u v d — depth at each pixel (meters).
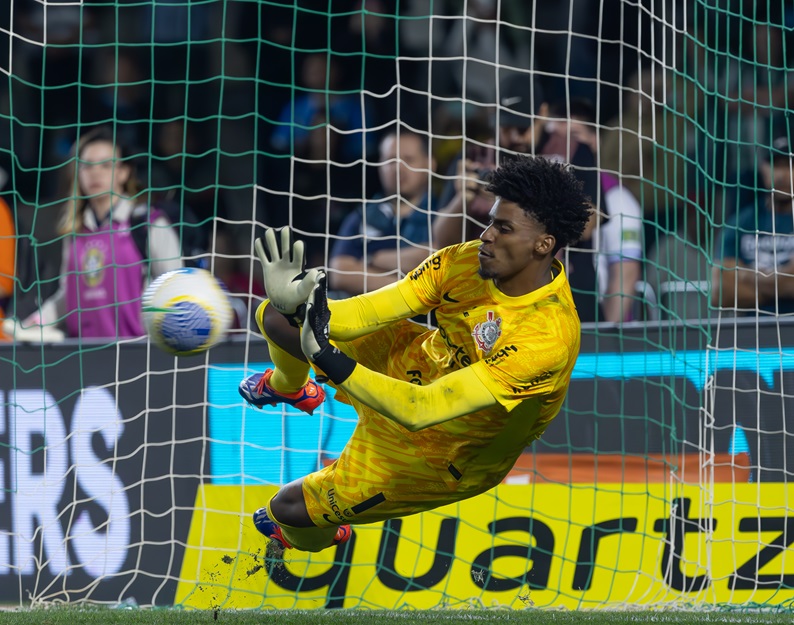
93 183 23.86
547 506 18.41
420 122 28.98
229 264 27.14
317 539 12.85
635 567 18.25
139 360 18.89
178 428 18.73
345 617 15.12
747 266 24.84
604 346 18.77
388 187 24.91
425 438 11.51
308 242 28.69
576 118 25.75
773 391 18.62
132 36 30.83
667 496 18.47
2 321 22.80
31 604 18.11
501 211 10.39
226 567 18.33
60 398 18.89
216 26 30.56
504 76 28.59
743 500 18.41
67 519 18.59
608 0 29.05
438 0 29.44
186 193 28.72
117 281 23.08
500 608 17.84
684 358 18.78
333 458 18.55
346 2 30.11
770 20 27.27
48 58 30.86
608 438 18.58
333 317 11.41
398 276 22.55
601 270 23.25
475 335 10.87
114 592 18.36
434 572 18.19
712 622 15.34
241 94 30.08
